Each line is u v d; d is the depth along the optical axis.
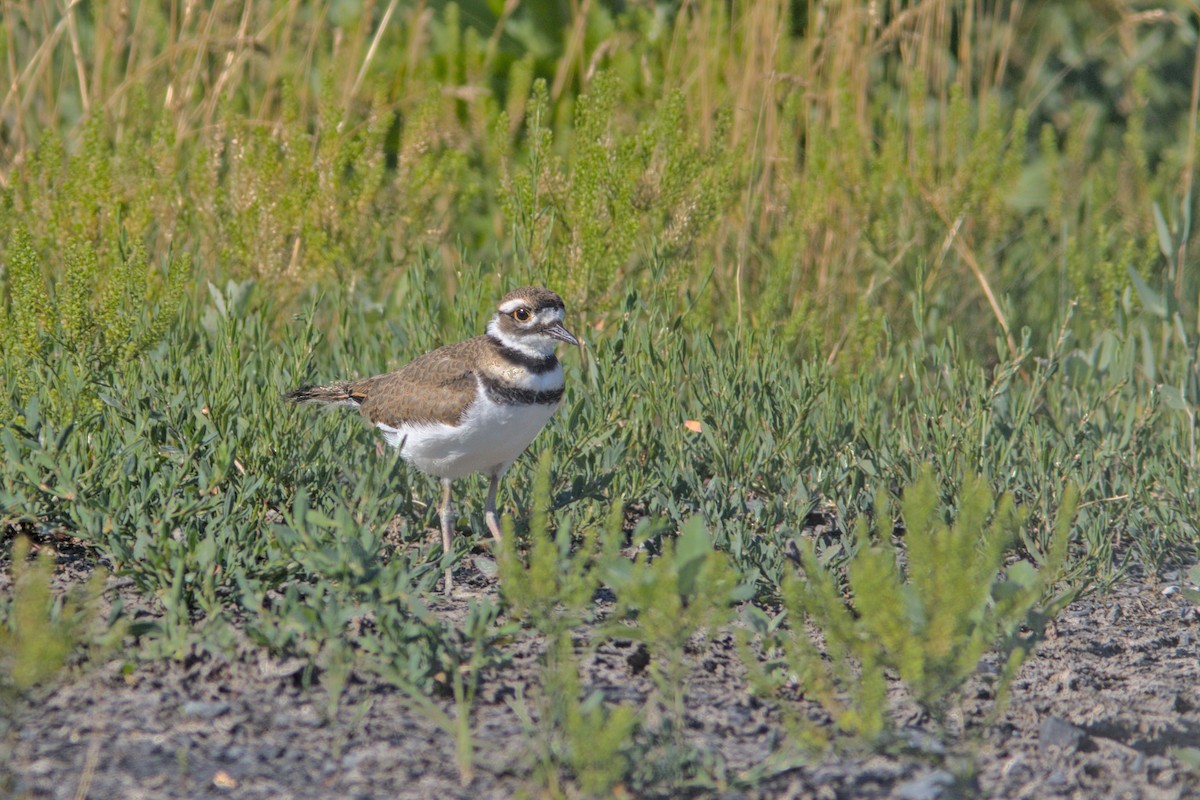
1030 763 6.79
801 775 6.55
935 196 13.62
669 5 15.91
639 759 6.38
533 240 11.60
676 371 11.18
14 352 9.84
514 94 14.20
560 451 10.05
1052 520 9.75
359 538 7.58
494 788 6.32
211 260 12.76
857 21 14.37
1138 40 17.73
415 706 7.07
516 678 7.44
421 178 12.85
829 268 13.41
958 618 6.36
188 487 8.78
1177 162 14.79
